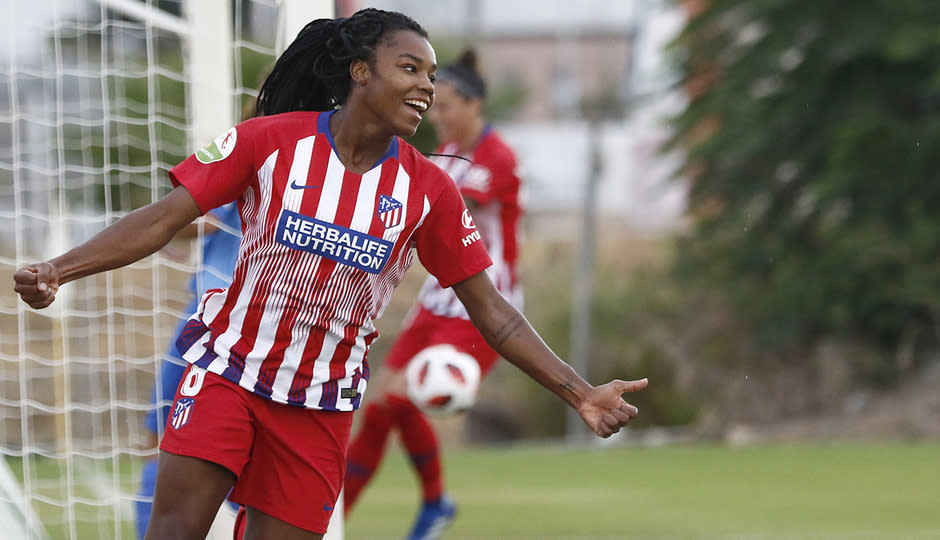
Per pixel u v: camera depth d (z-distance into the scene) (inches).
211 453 409.1
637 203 3727.9
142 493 610.9
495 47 4990.2
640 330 2930.6
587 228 3122.5
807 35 2369.6
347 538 845.8
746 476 1283.2
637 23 3818.9
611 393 416.8
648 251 3316.9
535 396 2999.5
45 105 946.7
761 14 2405.3
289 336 414.0
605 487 1184.2
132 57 1366.9
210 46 643.5
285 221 403.5
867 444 1781.5
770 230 2512.3
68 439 685.3
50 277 365.1
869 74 2342.5
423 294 775.7
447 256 432.8
